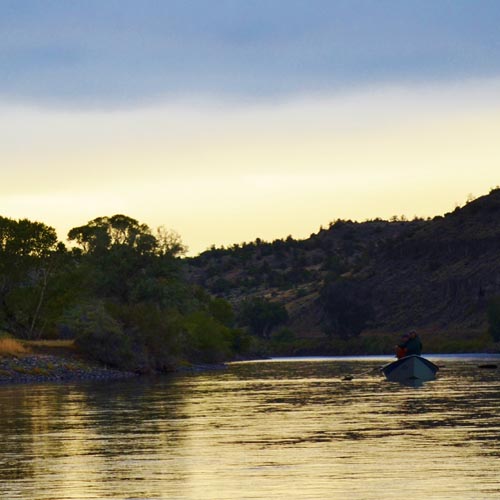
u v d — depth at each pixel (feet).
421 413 145.89
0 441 118.83
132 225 490.90
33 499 81.25
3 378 298.15
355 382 241.76
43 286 419.33
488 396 179.52
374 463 96.32
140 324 372.17
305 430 125.80
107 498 81.41
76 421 143.43
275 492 82.64
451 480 86.02
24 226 422.00
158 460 101.60
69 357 351.05
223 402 177.78
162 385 249.34
